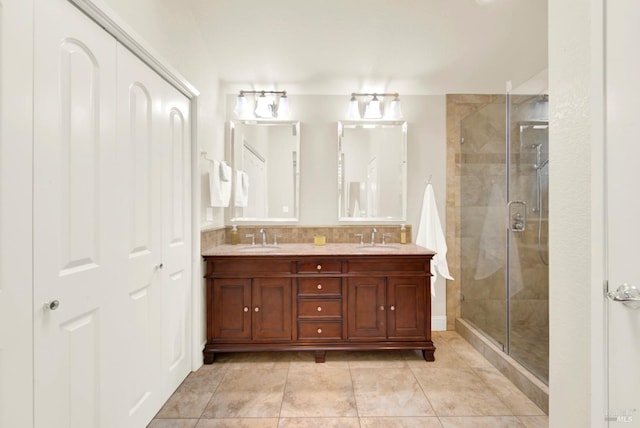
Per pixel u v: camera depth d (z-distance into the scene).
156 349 1.65
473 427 1.57
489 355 2.28
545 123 2.27
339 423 1.60
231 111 2.87
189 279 2.06
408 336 2.29
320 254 2.26
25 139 0.92
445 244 2.73
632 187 0.78
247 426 1.57
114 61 1.30
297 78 2.68
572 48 0.95
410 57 2.40
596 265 0.86
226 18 2.03
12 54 0.88
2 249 0.87
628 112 0.78
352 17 1.99
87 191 1.16
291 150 2.88
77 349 1.12
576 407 0.94
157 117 1.64
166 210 1.75
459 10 1.92
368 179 2.90
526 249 2.42
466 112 2.93
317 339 2.28
